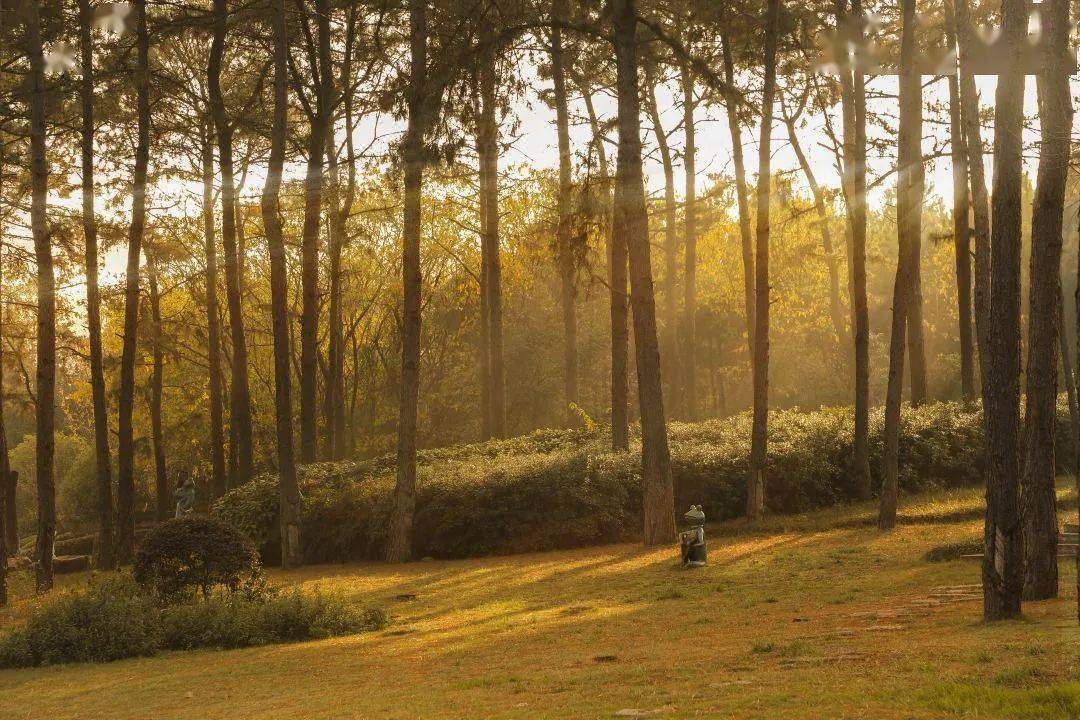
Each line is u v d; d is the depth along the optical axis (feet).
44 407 77.15
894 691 21.72
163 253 116.06
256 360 173.99
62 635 43.86
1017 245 34.50
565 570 66.64
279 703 29.12
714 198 108.88
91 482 200.13
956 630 31.78
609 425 112.68
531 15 83.76
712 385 199.72
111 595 47.03
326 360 184.96
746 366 202.80
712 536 80.07
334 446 142.00
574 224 75.20
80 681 37.68
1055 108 37.27
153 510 202.80
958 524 73.00
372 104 90.12
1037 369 38.55
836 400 183.32
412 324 82.07
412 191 81.46
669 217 128.67
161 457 134.21
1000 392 33.60
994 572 33.01
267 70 102.27
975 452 99.86
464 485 83.30
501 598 55.31
